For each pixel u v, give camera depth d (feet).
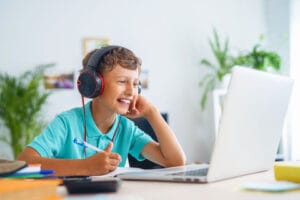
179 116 13.57
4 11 11.57
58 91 12.06
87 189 2.61
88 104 4.85
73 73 12.21
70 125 4.63
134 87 4.49
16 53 11.67
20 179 2.55
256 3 14.69
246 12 14.58
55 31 12.06
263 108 3.43
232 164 3.27
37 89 11.50
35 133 11.06
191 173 3.42
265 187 2.71
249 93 3.17
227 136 3.08
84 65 4.59
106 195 2.52
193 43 13.83
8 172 2.65
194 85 13.82
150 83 13.16
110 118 4.81
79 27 12.32
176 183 3.11
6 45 11.59
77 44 12.28
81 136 4.69
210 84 13.89
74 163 3.57
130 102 4.72
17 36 11.69
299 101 13.58
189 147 13.70
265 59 13.01
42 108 11.80
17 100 10.96
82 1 12.36
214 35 14.10
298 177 2.99
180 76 13.62
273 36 14.49
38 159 3.70
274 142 3.88
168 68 13.46
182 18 13.70
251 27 14.62
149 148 5.08
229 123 3.05
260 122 3.46
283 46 14.17
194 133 13.79
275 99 3.60
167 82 13.42
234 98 3.02
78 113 4.82
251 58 13.16
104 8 12.62
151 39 13.25
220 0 14.25
